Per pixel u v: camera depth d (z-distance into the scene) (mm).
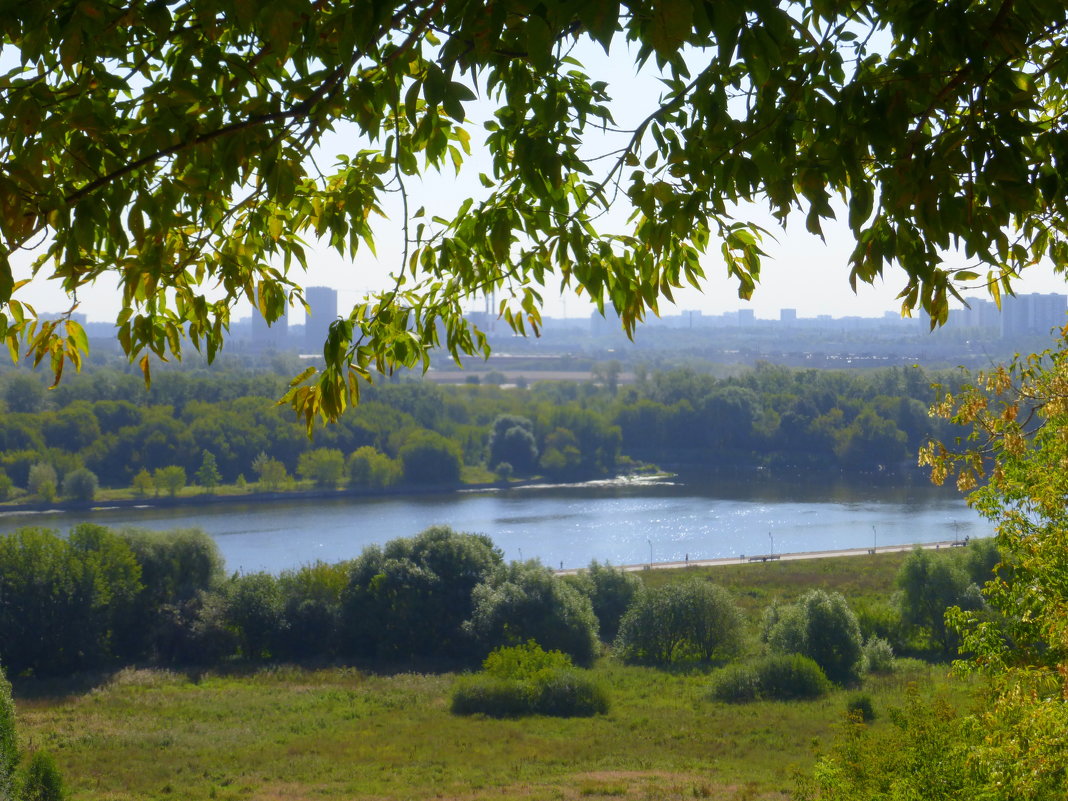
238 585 50781
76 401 96938
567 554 67250
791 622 45969
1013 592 11266
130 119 3332
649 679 45781
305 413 4078
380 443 102000
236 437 96000
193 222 3896
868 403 109188
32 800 24078
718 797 29844
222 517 79812
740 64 3117
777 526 76062
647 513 82750
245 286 4094
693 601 49125
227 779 32469
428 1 2902
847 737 17312
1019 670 10578
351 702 42594
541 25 2520
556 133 3752
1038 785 9602
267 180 3166
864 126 2959
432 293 4621
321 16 3129
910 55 3377
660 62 2756
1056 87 4359
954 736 14477
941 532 72125
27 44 2752
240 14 2537
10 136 2980
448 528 53781
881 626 49031
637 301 4262
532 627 49156
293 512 82750
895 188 3045
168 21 2777
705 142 3150
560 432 106875
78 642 46281
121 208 3041
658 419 115062
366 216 4277
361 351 4605
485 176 4098
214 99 3150
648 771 32969
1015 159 2922
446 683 45594
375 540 69875
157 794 30891
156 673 46625
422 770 33500
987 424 8727
